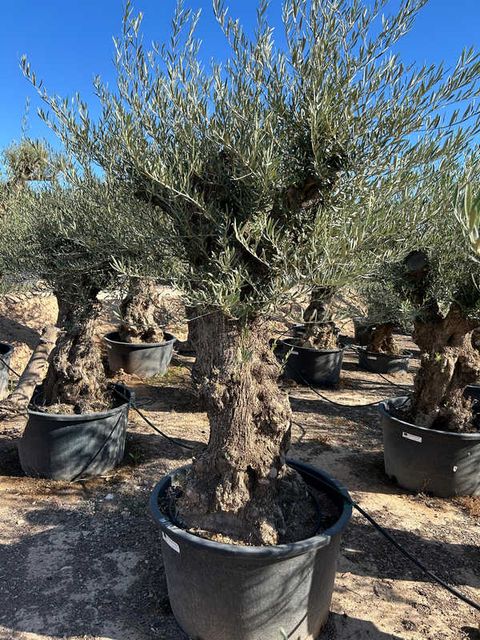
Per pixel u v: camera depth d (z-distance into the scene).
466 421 4.30
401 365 8.93
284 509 2.56
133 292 4.98
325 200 2.19
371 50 1.96
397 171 1.99
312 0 2.01
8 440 4.95
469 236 1.51
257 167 1.94
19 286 5.02
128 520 3.65
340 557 3.28
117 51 2.27
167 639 2.53
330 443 5.34
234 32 2.19
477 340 5.08
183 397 6.83
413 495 4.23
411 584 3.05
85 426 4.17
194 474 2.62
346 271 1.83
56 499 3.92
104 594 2.86
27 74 2.30
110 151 2.36
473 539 3.59
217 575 2.28
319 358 7.70
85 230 3.15
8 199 5.84
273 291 2.00
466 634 2.64
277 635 2.36
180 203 2.16
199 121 2.12
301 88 2.08
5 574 3.00
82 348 4.41
